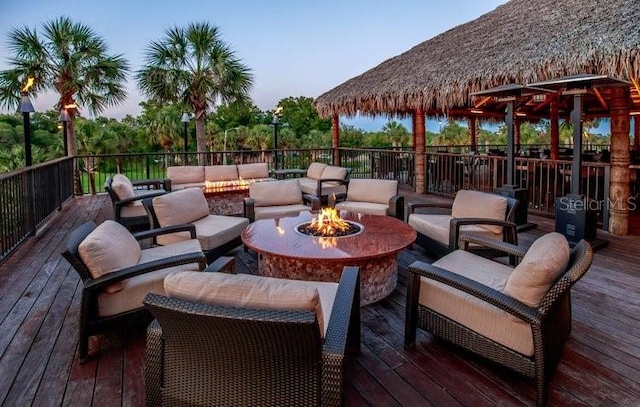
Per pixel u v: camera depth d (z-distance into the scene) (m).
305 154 10.82
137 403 1.95
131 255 2.60
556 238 2.15
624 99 4.75
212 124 22.12
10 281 3.53
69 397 1.99
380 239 3.22
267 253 2.93
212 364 1.55
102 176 15.38
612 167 4.93
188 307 1.40
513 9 7.51
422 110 8.47
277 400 1.52
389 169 9.66
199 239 3.54
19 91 10.01
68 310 2.96
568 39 4.89
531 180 7.16
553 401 1.96
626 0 5.04
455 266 2.60
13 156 12.99
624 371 2.19
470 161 8.33
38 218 5.50
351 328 2.30
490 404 1.94
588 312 2.86
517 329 1.96
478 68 5.85
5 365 2.25
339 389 1.49
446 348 2.43
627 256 4.11
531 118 12.38
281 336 1.40
